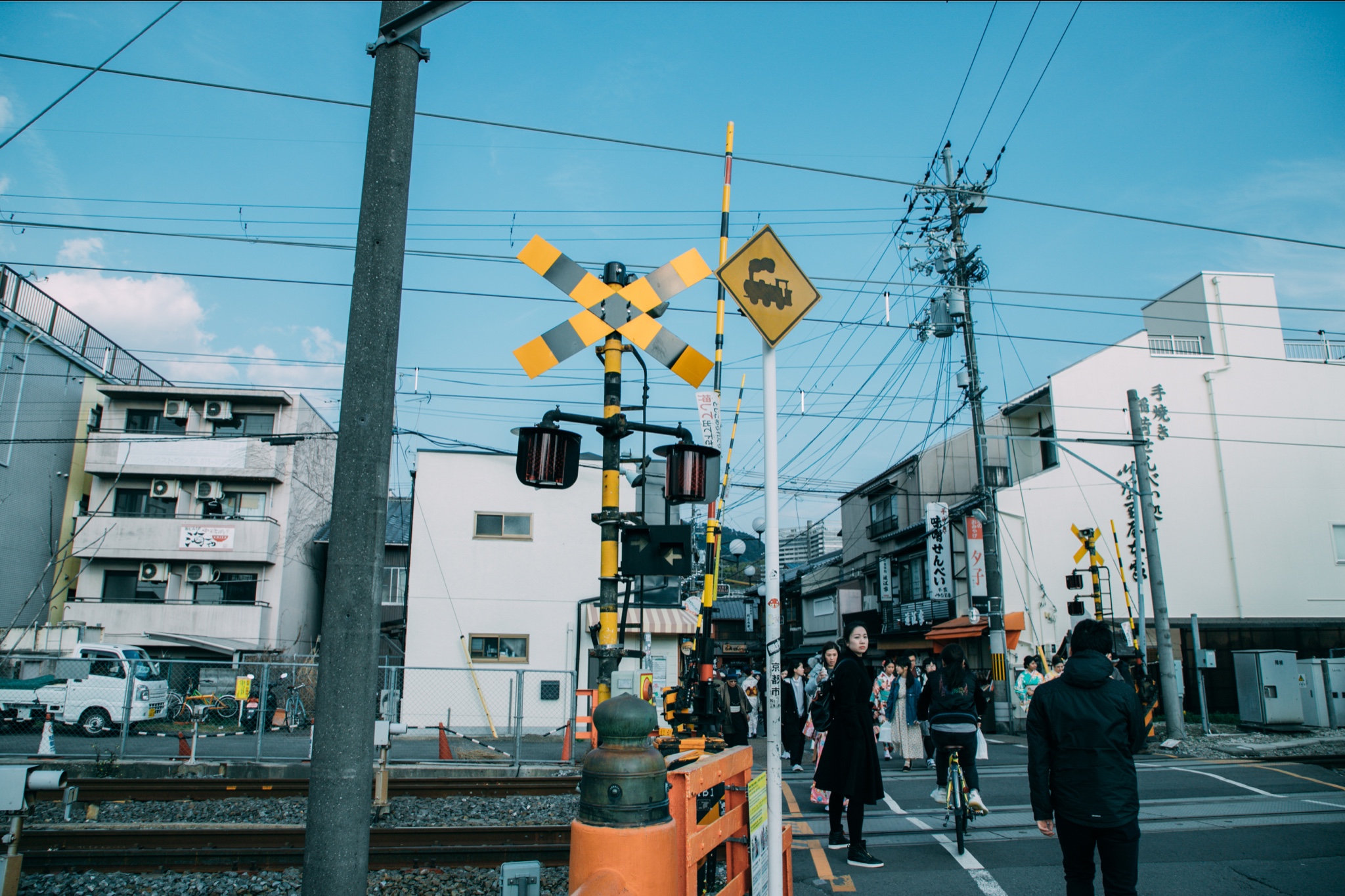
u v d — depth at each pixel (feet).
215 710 64.54
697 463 19.42
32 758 40.91
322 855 10.33
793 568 138.92
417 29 12.73
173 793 32.65
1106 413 77.71
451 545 70.28
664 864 7.39
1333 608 75.46
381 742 29.73
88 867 22.56
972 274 66.95
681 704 23.61
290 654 87.66
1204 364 79.82
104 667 59.31
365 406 11.52
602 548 18.85
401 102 12.64
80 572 81.10
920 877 19.11
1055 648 72.08
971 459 92.73
